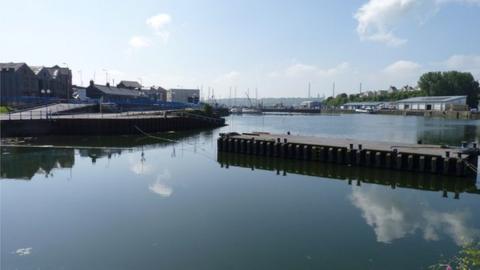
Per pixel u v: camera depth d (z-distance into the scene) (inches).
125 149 1631.4
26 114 2333.9
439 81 6058.1
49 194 861.2
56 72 4296.3
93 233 621.9
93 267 504.1
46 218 694.5
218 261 521.7
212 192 887.7
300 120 4448.8
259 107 6963.6
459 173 1018.7
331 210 753.0
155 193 872.3
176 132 2541.8
